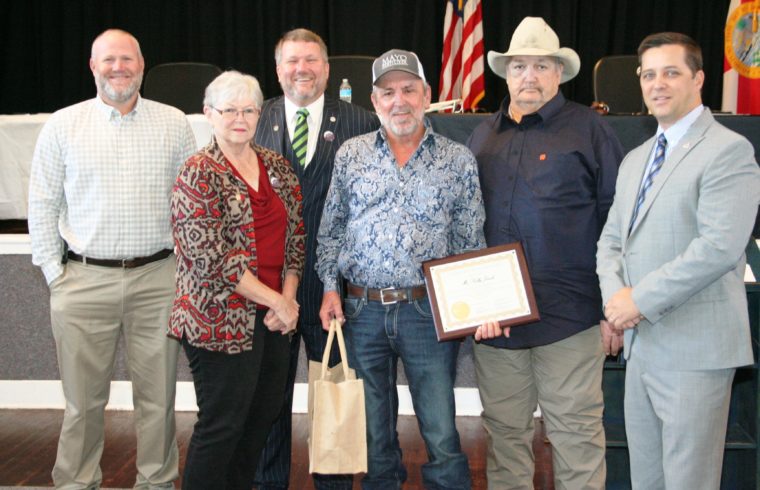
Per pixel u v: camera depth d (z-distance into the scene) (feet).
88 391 8.42
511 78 7.70
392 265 7.25
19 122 12.12
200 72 14.98
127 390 12.19
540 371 7.73
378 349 7.53
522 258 7.22
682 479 6.57
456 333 7.16
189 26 19.90
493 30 18.98
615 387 9.11
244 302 7.00
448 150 7.36
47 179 8.11
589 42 18.94
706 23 18.60
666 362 6.59
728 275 6.54
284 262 7.50
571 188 7.47
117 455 10.42
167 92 14.94
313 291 8.29
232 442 7.15
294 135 8.36
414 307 7.33
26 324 12.00
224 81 6.88
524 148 7.63
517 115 7.88
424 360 7.38
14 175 12.25
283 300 7.03
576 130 7.56
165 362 8.52
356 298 7.52
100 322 8.33
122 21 20.01
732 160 6.20
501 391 7.93
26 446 10.72
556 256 7.46
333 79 14.25
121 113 8.15
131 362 8.63
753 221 6.26
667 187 6.50
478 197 7.45
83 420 8.43
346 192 7.56
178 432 11.20
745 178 6.19
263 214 7.12
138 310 8.40
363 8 19.25
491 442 8.11
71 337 8.25
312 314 8.33
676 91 6.43
